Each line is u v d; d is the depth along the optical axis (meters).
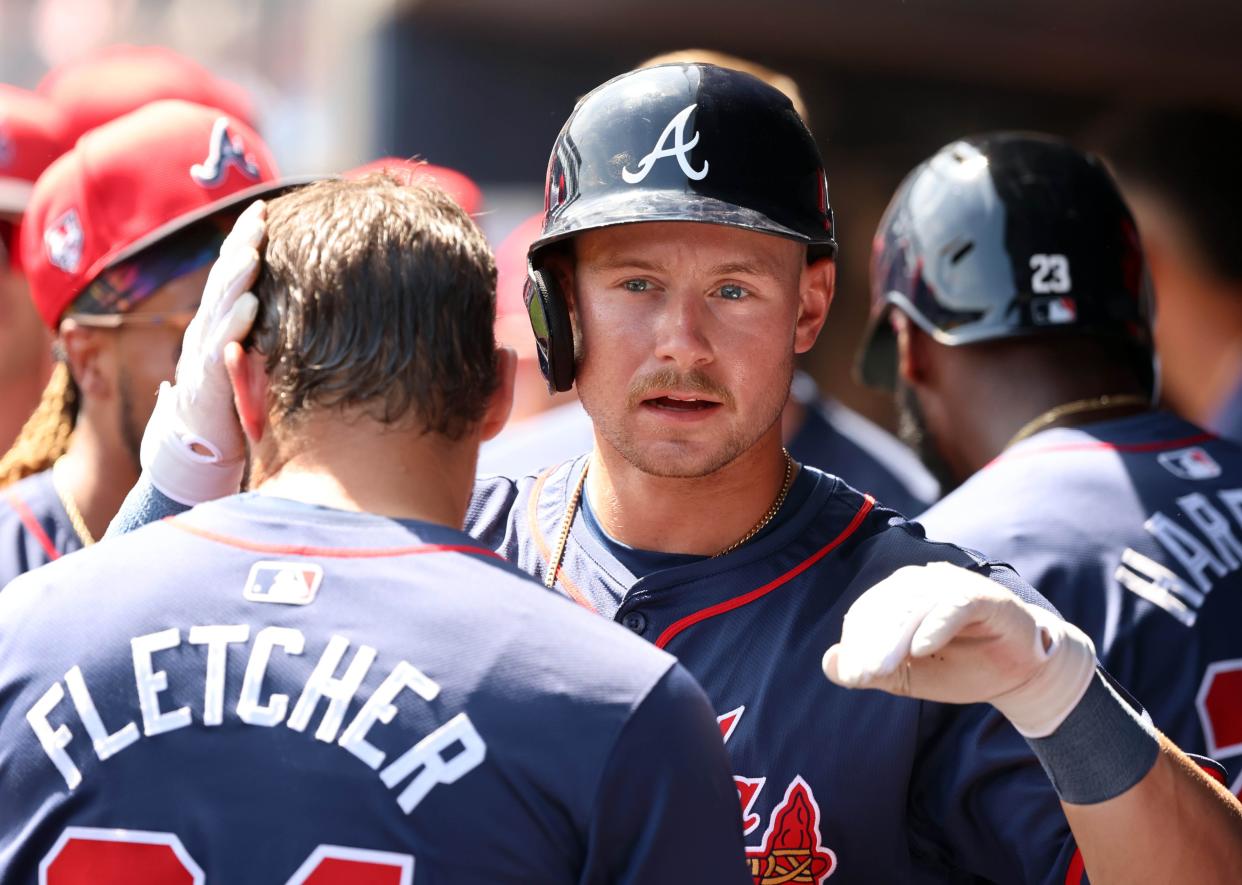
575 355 6.33
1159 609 8.12
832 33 19.67
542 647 4.83
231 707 4.79
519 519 6.88
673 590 6.32
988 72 21.12
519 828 4.64
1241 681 8.06
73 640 5.01
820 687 6.04
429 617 4.85
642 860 4.70
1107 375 9.03
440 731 4.68
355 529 5.03
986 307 8.98
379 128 19.44
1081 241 9.01
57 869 4.83
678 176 6.01
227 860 4.65
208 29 19.89
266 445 5.38
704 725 4.92
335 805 4.64
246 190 9.20
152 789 4.77
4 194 11.54
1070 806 5.40
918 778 6.05
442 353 5.22
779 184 6.09
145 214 8.95
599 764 4.67
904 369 9.60
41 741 4.92
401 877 4.58
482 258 5.45
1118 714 5.35
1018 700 5.25
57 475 9.40
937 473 9.78
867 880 6.03
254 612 4.89
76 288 8.99
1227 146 12.48
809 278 6.48
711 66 6.35
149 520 6.12
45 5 19.70
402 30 19.36
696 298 5.96
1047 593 8.19
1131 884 5.38
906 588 4.95
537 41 19.88
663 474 6.09
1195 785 5.45
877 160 21.69
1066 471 8.52
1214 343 12.98
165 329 8.97
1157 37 19.70
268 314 5.36
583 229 5.92
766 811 5.97
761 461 6.37
